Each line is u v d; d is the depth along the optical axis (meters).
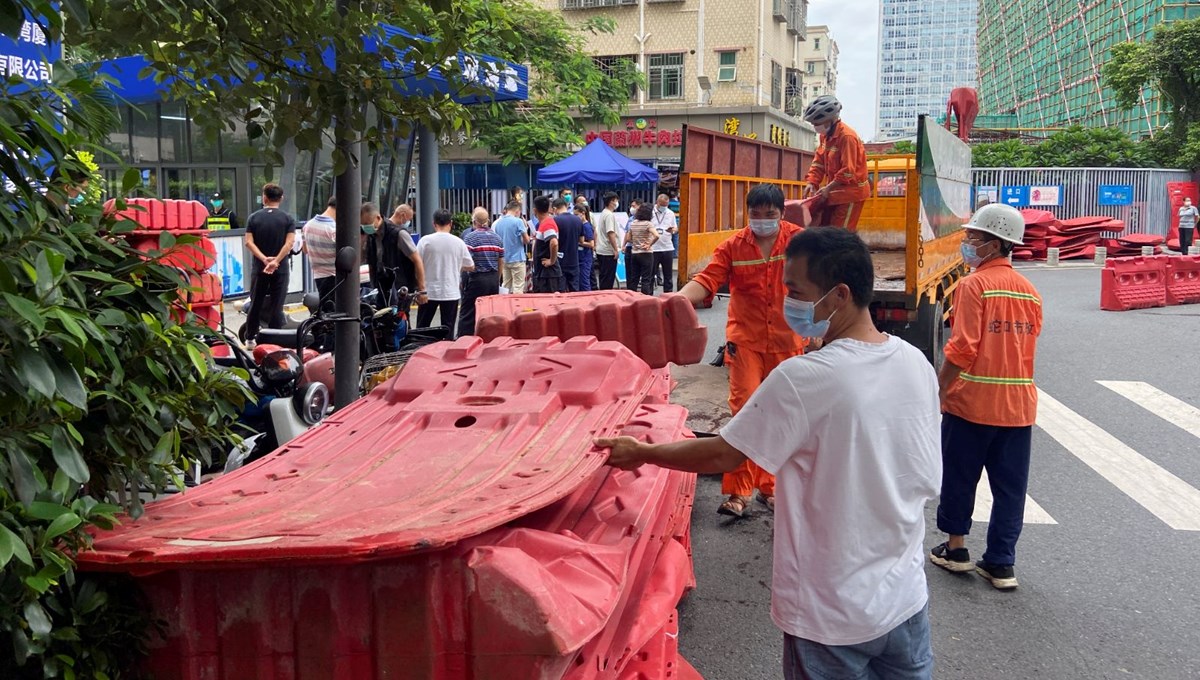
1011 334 4.98
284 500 2.75
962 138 15.75
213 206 15.45
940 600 5.05
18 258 2.16
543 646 2.15
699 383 8.71
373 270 8.80
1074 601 5.03
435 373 3.92
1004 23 91.94
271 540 2.21
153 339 2.57
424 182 17.09
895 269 10.96
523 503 2.49
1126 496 6.79
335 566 2.26
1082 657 4.40
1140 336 13.30
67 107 2.51
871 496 2.55
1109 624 4.75
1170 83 36.69
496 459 3.03
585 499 3.03
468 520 2.30
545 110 26.53
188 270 2.94
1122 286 15.99
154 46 3.73
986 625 4.75
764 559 5.54
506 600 2.17
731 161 10.27
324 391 5.21
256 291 10.70
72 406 2.22
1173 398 9.61
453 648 2.23
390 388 3.88
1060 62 72.12
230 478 3.00
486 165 27.81
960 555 5.41
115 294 2.41
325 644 2.28
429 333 7.77
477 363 4.03
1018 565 5.55
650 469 3.25
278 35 3.75
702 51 32.50
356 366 5.22
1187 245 26.12
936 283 10.34
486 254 12.16
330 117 4.02
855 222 8.68
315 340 6.80
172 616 2.32
